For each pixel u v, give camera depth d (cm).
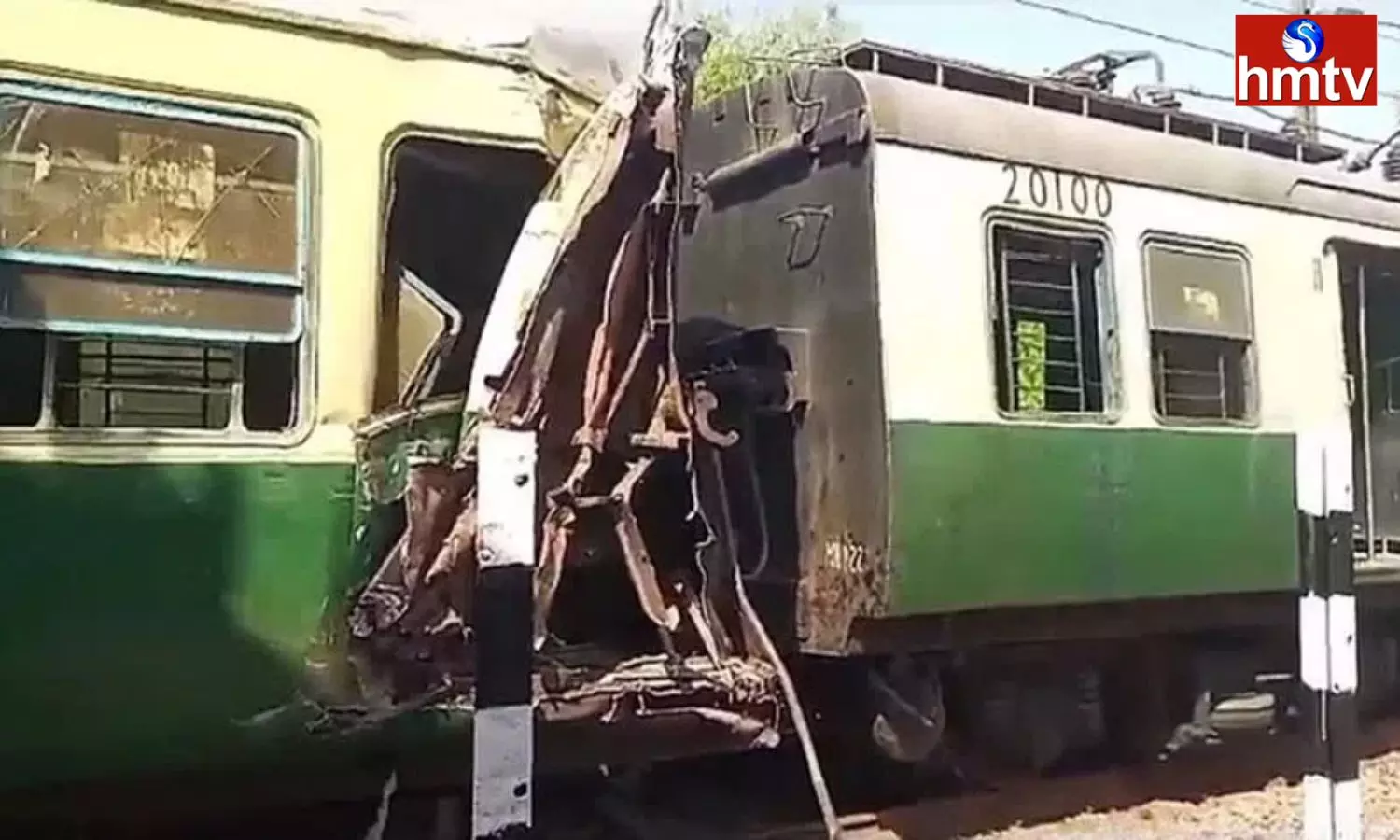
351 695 507
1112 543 745
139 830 517
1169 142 826
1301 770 875
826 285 700
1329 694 471
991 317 705
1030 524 710
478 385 506
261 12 503
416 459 504
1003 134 727
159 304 475
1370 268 935
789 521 708
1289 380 850
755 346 731
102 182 469
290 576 496
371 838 535
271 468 494
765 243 746
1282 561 835
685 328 786
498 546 333
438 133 538
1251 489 820
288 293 502
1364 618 998
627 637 577
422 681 514
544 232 518
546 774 577
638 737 569
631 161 536
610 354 541
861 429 671
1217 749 892
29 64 460
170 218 480
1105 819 748
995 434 698
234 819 545
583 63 575
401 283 557
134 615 469
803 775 757
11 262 452
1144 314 776
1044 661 792
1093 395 754
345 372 511
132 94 476
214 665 482
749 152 763
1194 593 789
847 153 691
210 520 482
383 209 524
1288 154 945
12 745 449
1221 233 824
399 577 504
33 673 452
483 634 331
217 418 493
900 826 720
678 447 562
